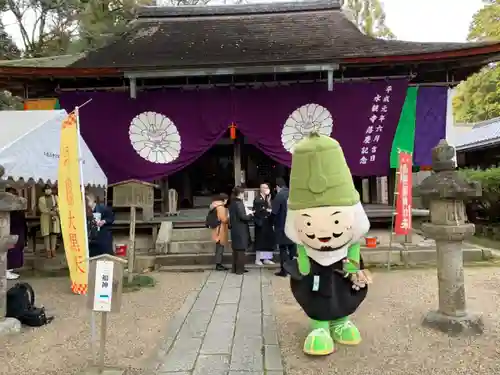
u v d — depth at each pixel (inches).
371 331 194.7
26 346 188.7
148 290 284.5
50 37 858.1
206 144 428.8
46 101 437.4
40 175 285.6
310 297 171.8
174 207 494.3
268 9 575.2
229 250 381.7
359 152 424.8
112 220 312.3
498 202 481.4
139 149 428.5
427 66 428.5
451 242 191.6
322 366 159.0
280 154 427.2
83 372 156.3
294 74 441.7
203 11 578.9
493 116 1071.6
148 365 164.2
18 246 324.2
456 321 186.2
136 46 489.7
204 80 443.8
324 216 162.6
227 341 188.1
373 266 346.6
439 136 433.7
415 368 154.6
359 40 463.2
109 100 426.0
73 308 250.7
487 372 149.1
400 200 333.4
